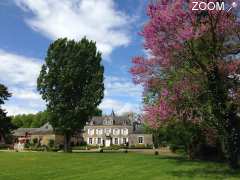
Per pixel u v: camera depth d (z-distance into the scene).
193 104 24.92
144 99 29.94
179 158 41.75
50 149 64.31
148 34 24.72
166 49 24.66
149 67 26.45
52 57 57.81
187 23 24.25
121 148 86.19
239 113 26.36
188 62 25.38
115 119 117.94
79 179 21.64
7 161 34.22
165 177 22.83
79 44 58.56
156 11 24.67
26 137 102.56
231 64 24.91
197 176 23.39
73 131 57.84
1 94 78.12
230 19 24.75
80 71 57.53
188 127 35.91
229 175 23.77
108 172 25.34
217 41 25.03
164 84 25.72
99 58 59.91
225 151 27.42
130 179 21.80
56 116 57.22
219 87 25.00
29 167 28.50
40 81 58.03
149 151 65.94
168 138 45.84
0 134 79.75
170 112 24.62
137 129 116.06
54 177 22.53
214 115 25.50
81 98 57.78
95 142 116.62
